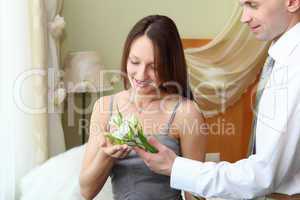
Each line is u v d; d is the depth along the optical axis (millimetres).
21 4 2074
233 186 1026
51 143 2338
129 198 1085
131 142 996
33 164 2176
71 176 1958
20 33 2078
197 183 1038
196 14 2893
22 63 2090
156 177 1081
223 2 2910
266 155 993
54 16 2336
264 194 1058
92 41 2760
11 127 2051
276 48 1077
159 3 2826
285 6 1033
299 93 979
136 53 1038
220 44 2814
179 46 1065
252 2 1071
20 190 2074
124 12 2779
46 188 1929
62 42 2627
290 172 1068
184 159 1059
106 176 1078
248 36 2816
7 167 2004
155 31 1026
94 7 2736
